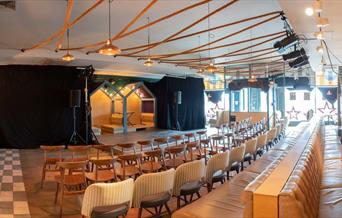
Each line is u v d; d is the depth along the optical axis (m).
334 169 4.53
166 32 8.31
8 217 3.86
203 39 9.13
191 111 14.56
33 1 5.69
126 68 11.09
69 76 10.04
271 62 11.33
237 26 7.64
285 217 1.89
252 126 9.63
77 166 4.07
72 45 8.61
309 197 2.44
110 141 10.00
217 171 4.34
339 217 2.79
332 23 4.64
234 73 14.16
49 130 9.77
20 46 8.17
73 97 9.38
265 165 4.40
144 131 12.82
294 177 2.34
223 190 3.33
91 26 7.41
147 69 11.76
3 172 6.18
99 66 10.40
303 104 14.71
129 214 3.90
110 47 4.79
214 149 6.86
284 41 5.34
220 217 2.64
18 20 6.54
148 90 14.07
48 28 7.16
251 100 15.14
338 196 3.34
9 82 9.33
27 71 9.48
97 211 2.96
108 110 14.31
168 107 13.53
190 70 13.00
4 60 8.87
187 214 2.73
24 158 7.74
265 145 6.95
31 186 5.21
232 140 7.90
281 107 14.50
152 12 6.55
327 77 14.01
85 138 10.09
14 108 9.37
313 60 8.72
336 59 8.40
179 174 3.73
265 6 6.21
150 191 3.40
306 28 5.00
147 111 14.91
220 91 16.27
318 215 2.85
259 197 1.96
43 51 8.56
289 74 13.27
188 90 14.43
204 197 3.14
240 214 2.70
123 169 4.58
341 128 8.05
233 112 13.40
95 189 2.99
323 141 6.51
